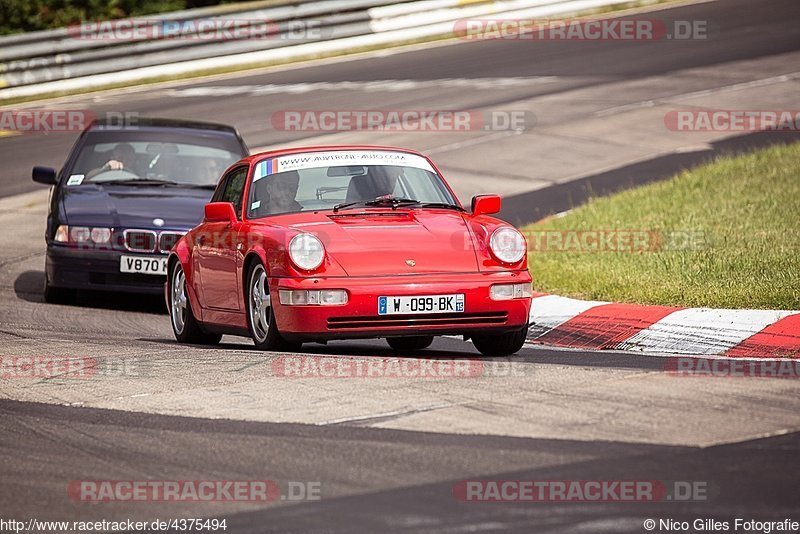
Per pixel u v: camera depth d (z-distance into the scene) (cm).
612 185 6175
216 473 1888
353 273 2827
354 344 3356
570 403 2256
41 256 5478
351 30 11106
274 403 2339
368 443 2017
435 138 7581
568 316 3512
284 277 2853
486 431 2067
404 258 2866
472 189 6350
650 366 2681
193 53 10431
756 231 4397
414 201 3206
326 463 1911
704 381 2447
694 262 3934
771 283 3450
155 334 3762
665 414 2153
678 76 9112
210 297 3334
